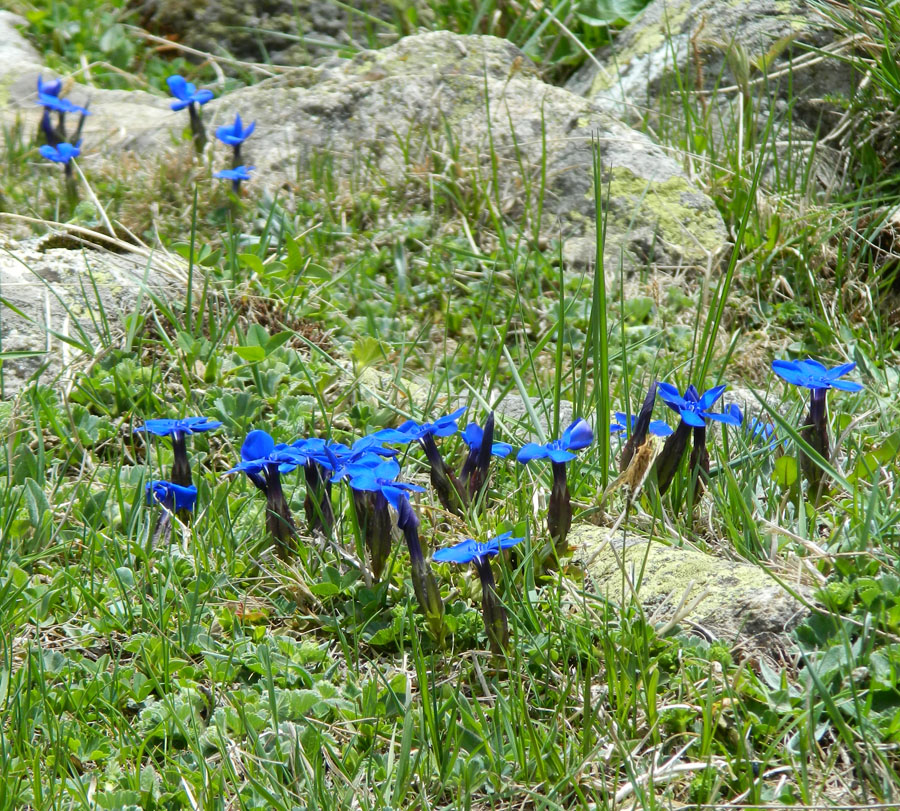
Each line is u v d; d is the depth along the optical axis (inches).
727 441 128.5
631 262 196.1
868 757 86.0
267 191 206.8
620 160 210.7
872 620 95.6
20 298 154.5
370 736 92.3
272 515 114.2
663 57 247.4
